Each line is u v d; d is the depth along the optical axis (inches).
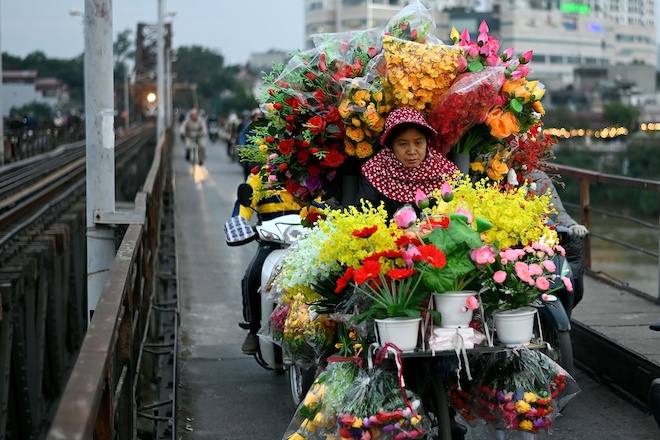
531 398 186.7
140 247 289.4
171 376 320.8
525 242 182.5
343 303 187.8
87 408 118.8
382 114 205.9
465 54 204.2
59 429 111.8
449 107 200.1
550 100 3452.3
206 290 472.1
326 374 191.0
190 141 1328.7
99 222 294.2
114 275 207.5
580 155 2322.8
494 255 176.1
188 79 7042.3
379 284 178.4
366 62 209.9
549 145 233.9
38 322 561.3
